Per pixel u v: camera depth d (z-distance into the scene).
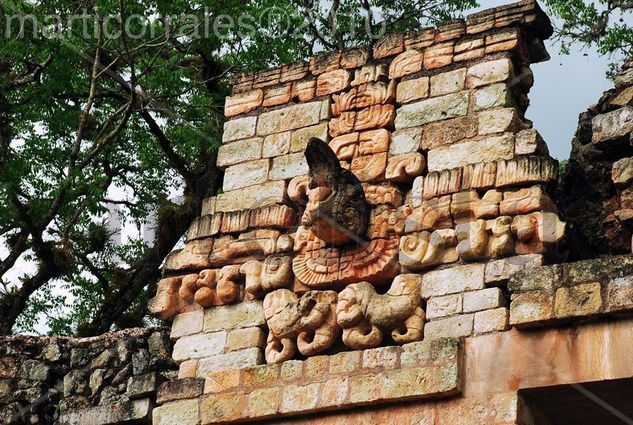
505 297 20.92
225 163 23.80
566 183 22.72
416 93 22.66
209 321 22.78
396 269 21.70
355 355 21.27
